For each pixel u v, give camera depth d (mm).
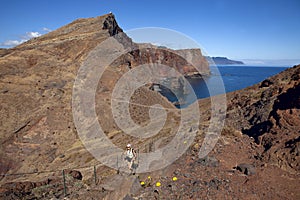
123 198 5781
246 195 5969
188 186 6391
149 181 6648
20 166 12625
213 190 6180
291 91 12328
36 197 6371
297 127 9086
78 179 8133
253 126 11930
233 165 7785
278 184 6516
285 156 7676
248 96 17609
